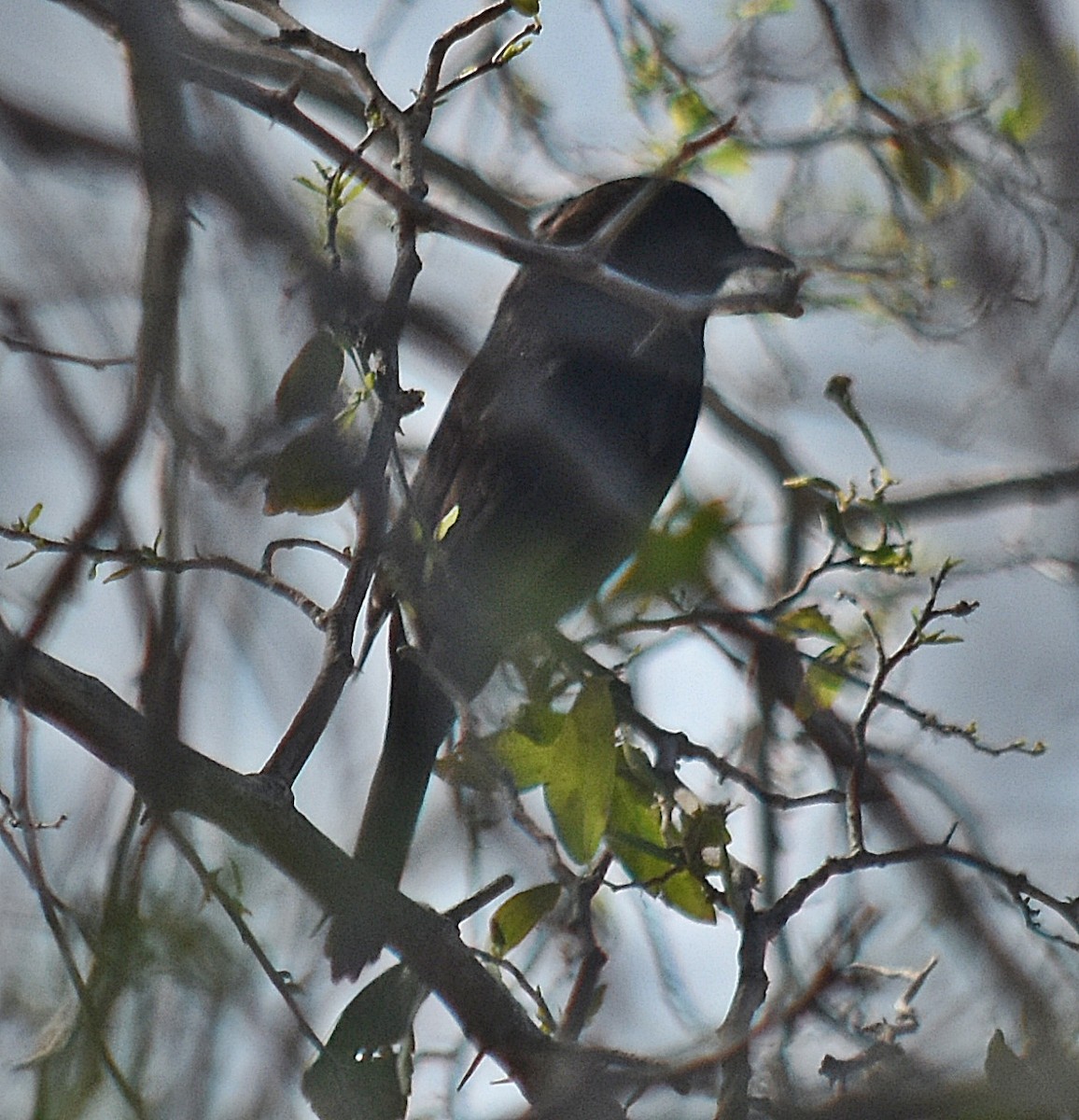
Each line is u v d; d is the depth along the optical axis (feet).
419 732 27.43
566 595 32.71
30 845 18.65
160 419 19.97
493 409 33.40
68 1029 18.35
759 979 21.48
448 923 21.22
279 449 21.61
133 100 18.88
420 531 24.09
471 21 22.71
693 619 25.25
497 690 24.48
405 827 27.35
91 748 19.01
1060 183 27.71
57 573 18.80
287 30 22.71
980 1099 18.72
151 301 18.84
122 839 18.85
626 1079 20.42
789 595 25.61
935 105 31.07
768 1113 19.84
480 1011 21.18
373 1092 22.09
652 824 24.56
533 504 32.53
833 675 26.94
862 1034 22.11
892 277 30.86
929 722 24.31
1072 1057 19.26
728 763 25.40
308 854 19.94
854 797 23.41
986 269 29.25
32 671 18.80
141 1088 17.92
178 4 21.38
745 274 34.65
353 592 20.84
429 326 23.62
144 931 18.29
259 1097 18.17
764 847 26.50
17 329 20.43
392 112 22.61
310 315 21.09
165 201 18.75
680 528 25.95
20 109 19.98
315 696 20.18
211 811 19.44
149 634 19.45
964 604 24.13
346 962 21.50
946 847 23.24
